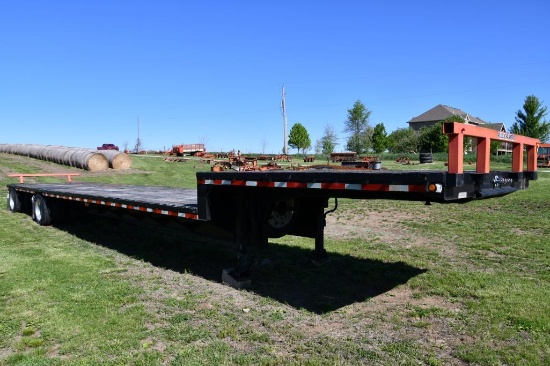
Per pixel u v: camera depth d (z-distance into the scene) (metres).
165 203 6.46
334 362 3.53
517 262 6.55
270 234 5.84
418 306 4.79
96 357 3.62
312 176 4.30
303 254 7.20
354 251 7.43
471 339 3.91
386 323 4.34
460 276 5.77
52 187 11.31
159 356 3.63
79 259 6.99
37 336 4.05
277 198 5.16
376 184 3.80
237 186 5.39
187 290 5.46
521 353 3.60
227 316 4.56
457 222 10.23
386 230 9.56
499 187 4.25
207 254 7.30
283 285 5.62
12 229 9.76
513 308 4.57
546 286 5.34
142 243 8.26
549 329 4.05
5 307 4.76
